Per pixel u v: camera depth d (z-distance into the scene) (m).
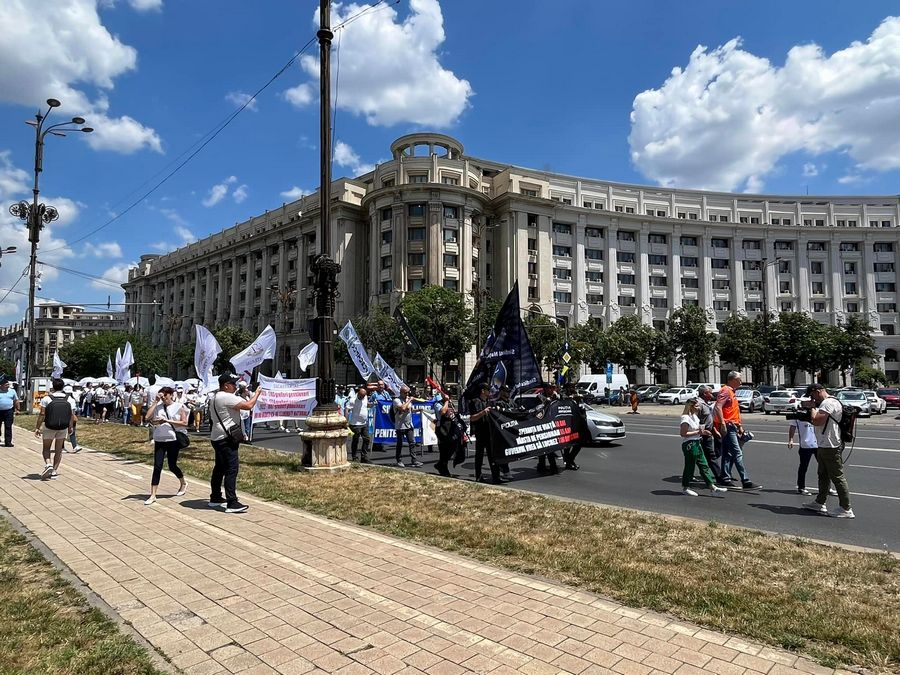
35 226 24.91
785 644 3.46
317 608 4.05
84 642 3.48
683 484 9.12
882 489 9.22
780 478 10.48
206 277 90.38
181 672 3.15
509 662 3.25
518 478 10.61
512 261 61.19
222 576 4.74
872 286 73.75
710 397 10.14
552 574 4.80
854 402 30.44
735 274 71.69
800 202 75.94
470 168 60.72
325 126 10.63
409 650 3.40
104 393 23.86
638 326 56.78
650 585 4.48
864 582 4.59
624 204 70.62
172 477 9.73
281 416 16.77
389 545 5.66
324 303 10.37
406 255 56.72
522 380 10.77
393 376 15.28
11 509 7.27
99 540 5.82
